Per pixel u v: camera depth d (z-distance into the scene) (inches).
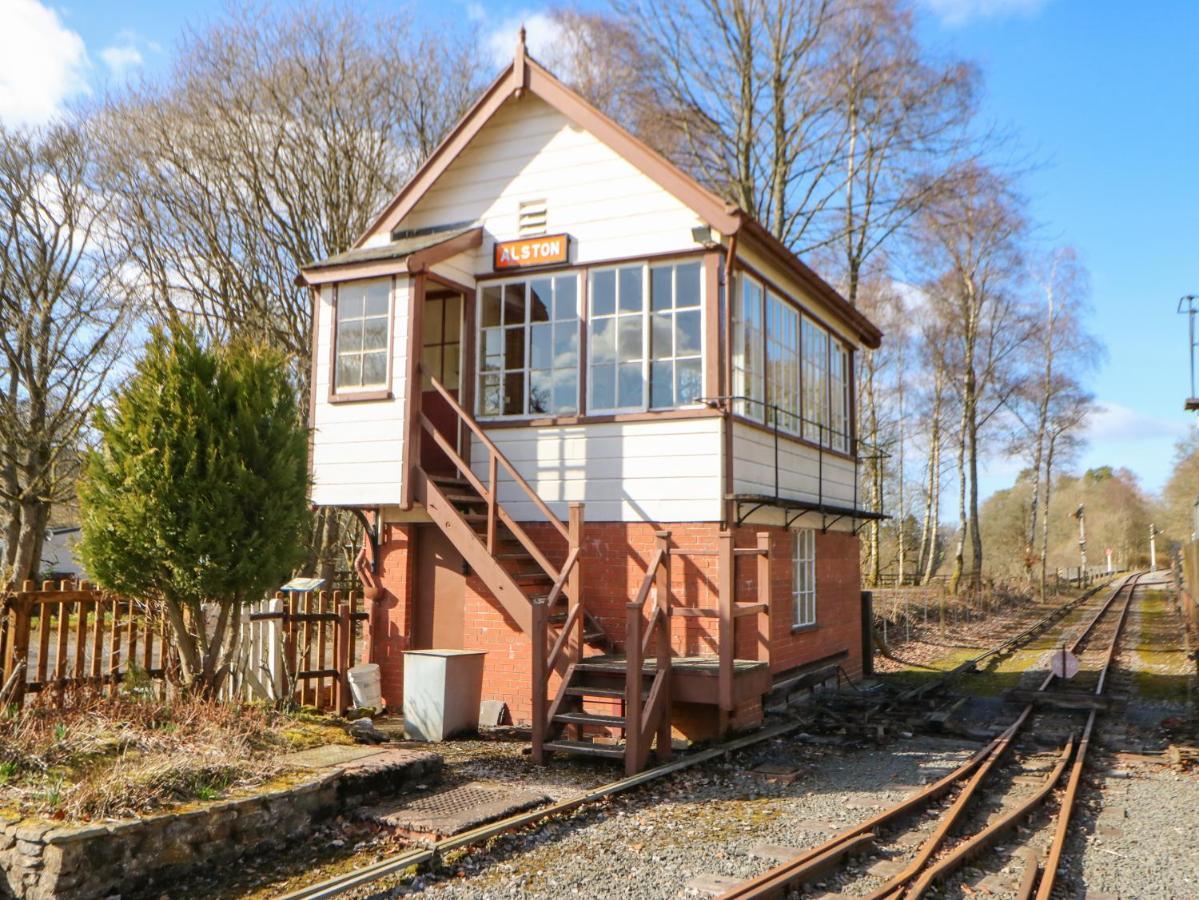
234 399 354.0
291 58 1039.6
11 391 955.3
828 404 612.1
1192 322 590.2
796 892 225.9
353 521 1079.0
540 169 485.7
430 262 461.4
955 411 1610.5
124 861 225.6
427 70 1111.6
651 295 456.8
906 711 507.5
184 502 336.8
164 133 1008.2
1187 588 1053.2
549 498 466.3
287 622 437.4
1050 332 1664.6
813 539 570.6
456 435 497.4
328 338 477.4
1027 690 576.7
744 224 437.4
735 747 396.8
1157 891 231.5
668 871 240.4
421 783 318.3
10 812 230.2
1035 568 2178.9
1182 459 2940.5
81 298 990.4
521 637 464.1
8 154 951.6
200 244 1034.7
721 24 946.1
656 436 446.6
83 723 305.3
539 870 240.7
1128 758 407.8
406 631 493.0
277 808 262.7
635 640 350.9
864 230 1019.3
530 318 483.8
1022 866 250.2
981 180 1016.2
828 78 949.2
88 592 355.3
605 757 369.4
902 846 265.6
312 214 1061.1
